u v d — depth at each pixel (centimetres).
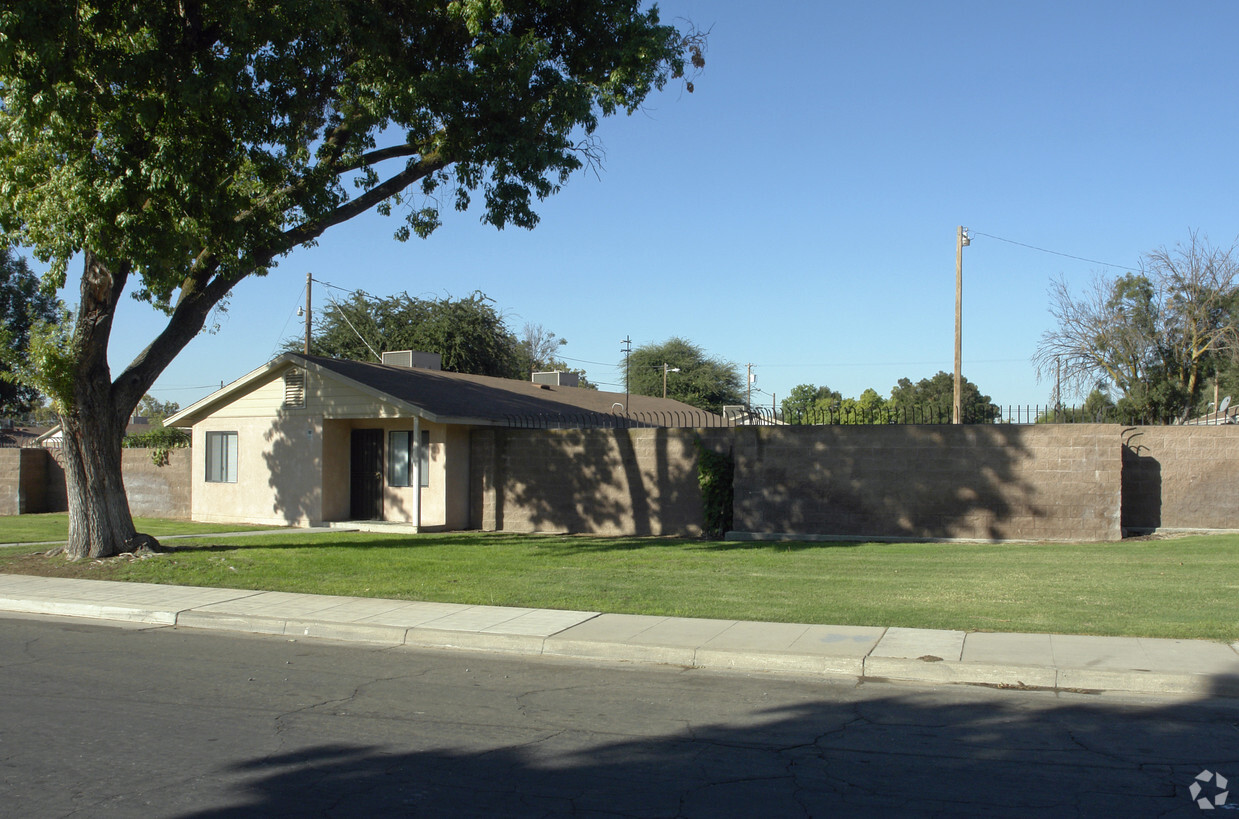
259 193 1605
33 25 1176
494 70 1519
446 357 4534
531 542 1939
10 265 4338
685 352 6981
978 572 1405
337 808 556
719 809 553
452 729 718
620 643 970
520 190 1589
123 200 1291
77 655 991
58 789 587
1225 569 1385
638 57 1605
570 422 2538
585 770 624
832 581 1341
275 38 1378
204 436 2617
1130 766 629
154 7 1320
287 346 4678
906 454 1892
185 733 707
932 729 716
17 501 2966
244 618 1141
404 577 1427
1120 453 1791
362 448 2464
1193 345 3591
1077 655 885
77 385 1586
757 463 1977
